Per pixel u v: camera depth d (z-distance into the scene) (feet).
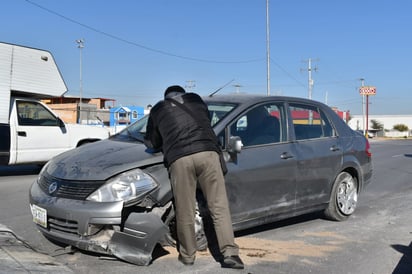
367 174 21.93
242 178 15.67
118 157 14.15
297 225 19.97
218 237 13.62
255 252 15.76
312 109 19.89
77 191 13.28
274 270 14.12
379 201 27.22
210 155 13.29
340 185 20.38
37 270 12.38
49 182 14.19
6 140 31.50
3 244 14.60
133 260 13.20
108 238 13.10
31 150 32.83
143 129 17.34
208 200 13.64
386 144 124.06
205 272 13.48
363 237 18.39
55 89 36.22
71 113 88.84
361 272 14.30
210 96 18.47
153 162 13.83
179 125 13.24
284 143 17.67
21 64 33.35
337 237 18.26
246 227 16.15
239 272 13.69
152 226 13.16
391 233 19.16
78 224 12.84
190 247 13.73
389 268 14.74
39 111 33.71
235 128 16.15
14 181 31.09
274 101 18.19
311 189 18.69
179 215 13.44
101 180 13.14
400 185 34.99
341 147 20.25
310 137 19.15
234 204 15.53
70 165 14.25
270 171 16.63
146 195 13.20
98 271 13.14
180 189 13.19
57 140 34.30
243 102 17.17
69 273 12.71
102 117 116.78
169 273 13.25
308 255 15.78
